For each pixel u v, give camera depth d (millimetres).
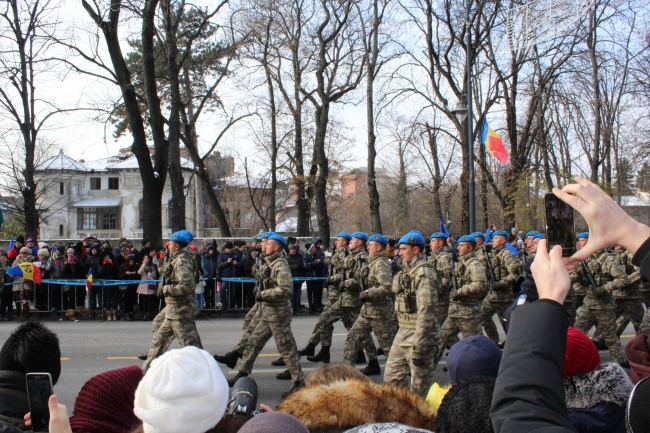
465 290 8375
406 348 6312
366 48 20578
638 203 34844
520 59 21797
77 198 55156
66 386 7641
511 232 19141
